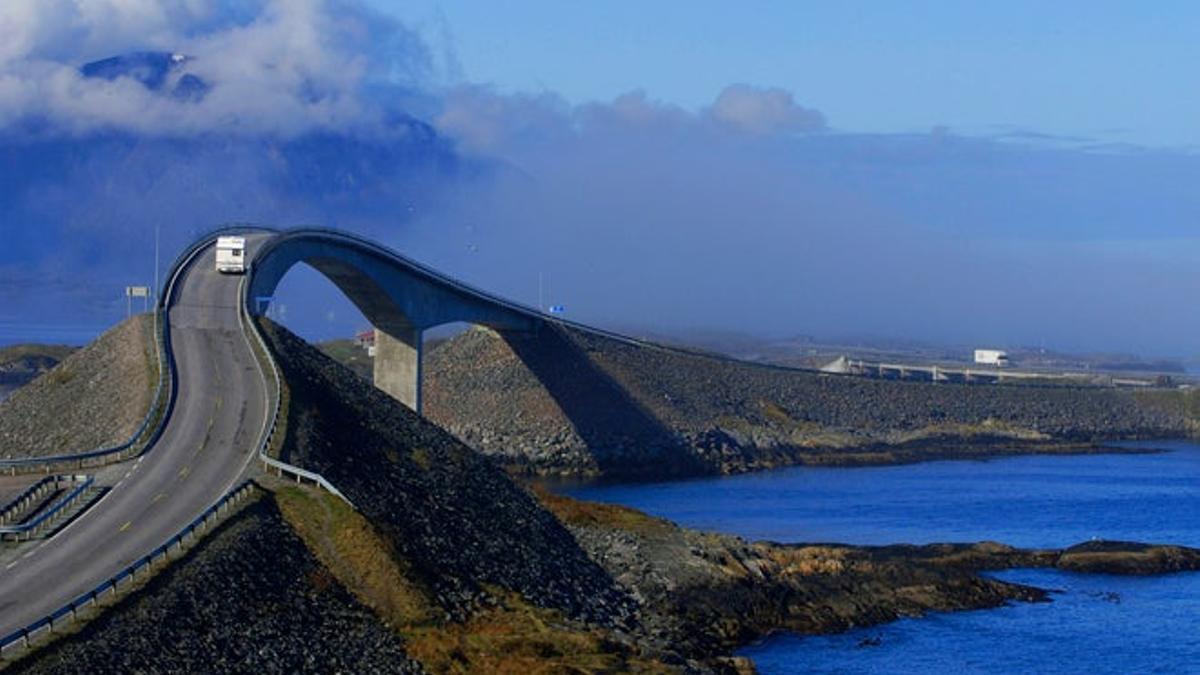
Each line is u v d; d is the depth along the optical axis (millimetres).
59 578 78000
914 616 122562
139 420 112562
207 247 172875
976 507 188000
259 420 112312
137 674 67625
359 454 112188
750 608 117438
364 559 89875
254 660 73875
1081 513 184250
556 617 96375
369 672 78125
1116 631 119000
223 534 85875
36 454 116812
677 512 177625
